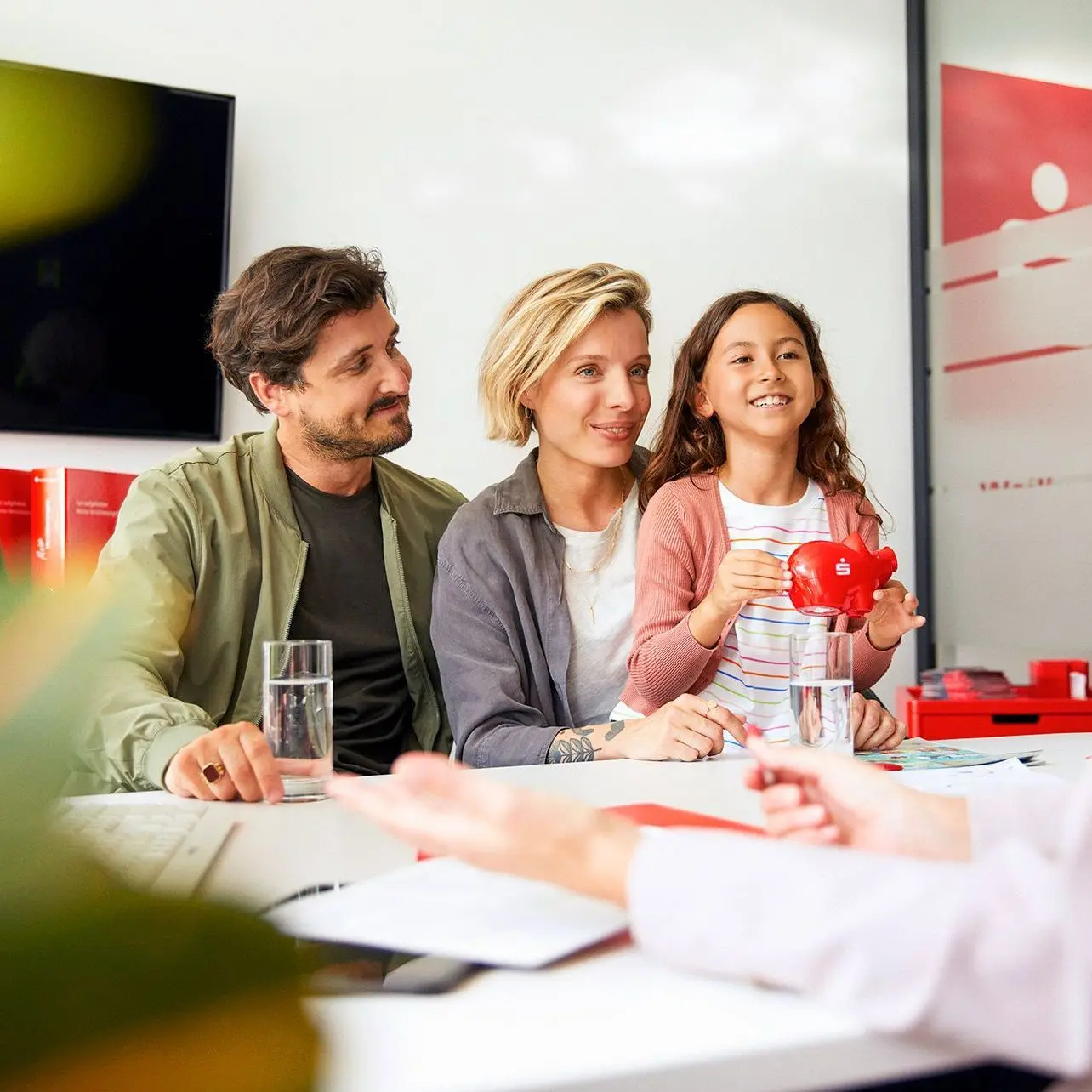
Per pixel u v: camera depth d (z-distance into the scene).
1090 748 1.35
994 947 0.37
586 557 1.76
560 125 3.43
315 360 1.70
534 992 0.46
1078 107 3.37
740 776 1.14
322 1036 0.16
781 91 3.71
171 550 1.63
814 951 0.40
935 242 3.83
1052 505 3.49
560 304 1.71
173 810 0.94
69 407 2.88
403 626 1.78
